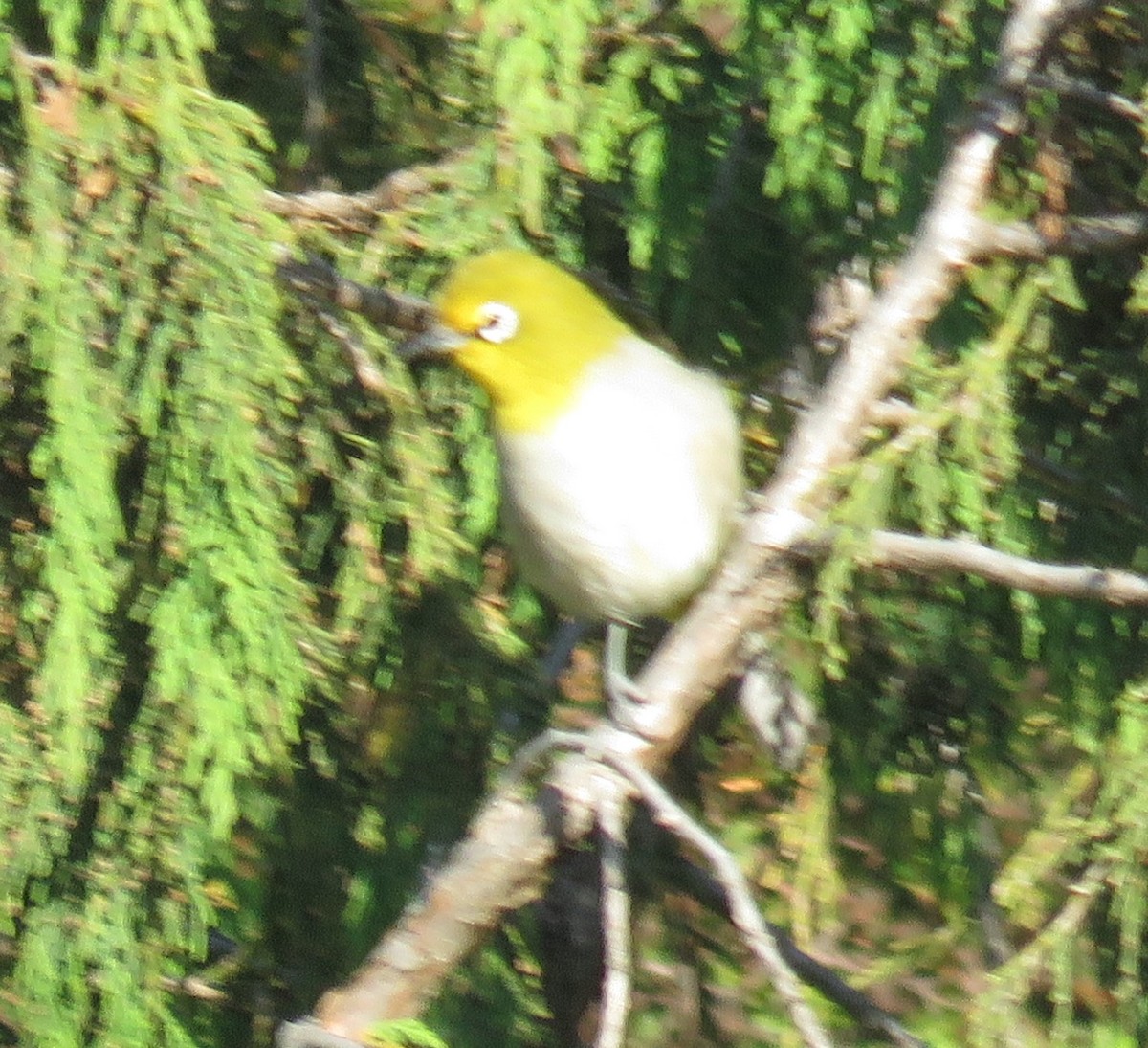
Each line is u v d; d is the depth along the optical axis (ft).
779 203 37.27
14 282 26.30
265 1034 35.17
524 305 28.81
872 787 37.14
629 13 34.88
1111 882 29.45
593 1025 42.68
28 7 31.99
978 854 37.83
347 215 32.12
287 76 37.93
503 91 31.58
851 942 44.78
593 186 37.19
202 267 26.78
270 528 27.22
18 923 31.30
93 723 28.89
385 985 26.76
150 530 27.84
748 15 33.19
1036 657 33.47
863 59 33.63
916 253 27.27
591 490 28.91
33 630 28.43
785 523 26.45
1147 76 33.78
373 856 35.76
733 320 38.11
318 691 34.37
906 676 36.88
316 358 30.07
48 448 26.35
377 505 30.50
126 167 26.73
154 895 30.09
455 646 35.24
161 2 27.35
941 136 33.88
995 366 29.14
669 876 40.09
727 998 43.11
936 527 28.99
